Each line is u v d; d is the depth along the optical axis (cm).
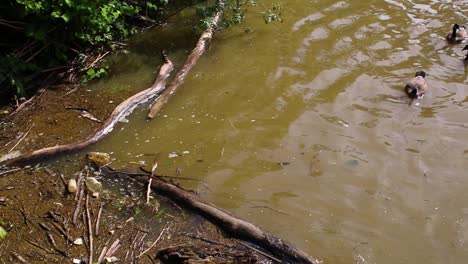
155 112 703
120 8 840
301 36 870
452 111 703
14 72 723
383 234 533
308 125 680
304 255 501
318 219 550
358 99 727
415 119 688
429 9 946
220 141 657
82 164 619
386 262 505
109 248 517
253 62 809
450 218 549
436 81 761
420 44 846
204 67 800
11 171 603
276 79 770
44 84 750
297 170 612
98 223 544
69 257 507
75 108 711
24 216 547
